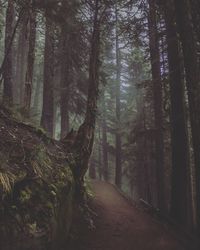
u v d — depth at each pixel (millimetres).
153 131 22922
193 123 12578
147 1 18469
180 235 14234
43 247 7984
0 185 7281
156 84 21797
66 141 14133
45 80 22922
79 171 13367
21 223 7562
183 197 16234
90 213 14430
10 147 8828
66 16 15031
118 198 22938
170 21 17062
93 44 15172
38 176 8859
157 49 21391
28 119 15000
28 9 14445
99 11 16516
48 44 23453
